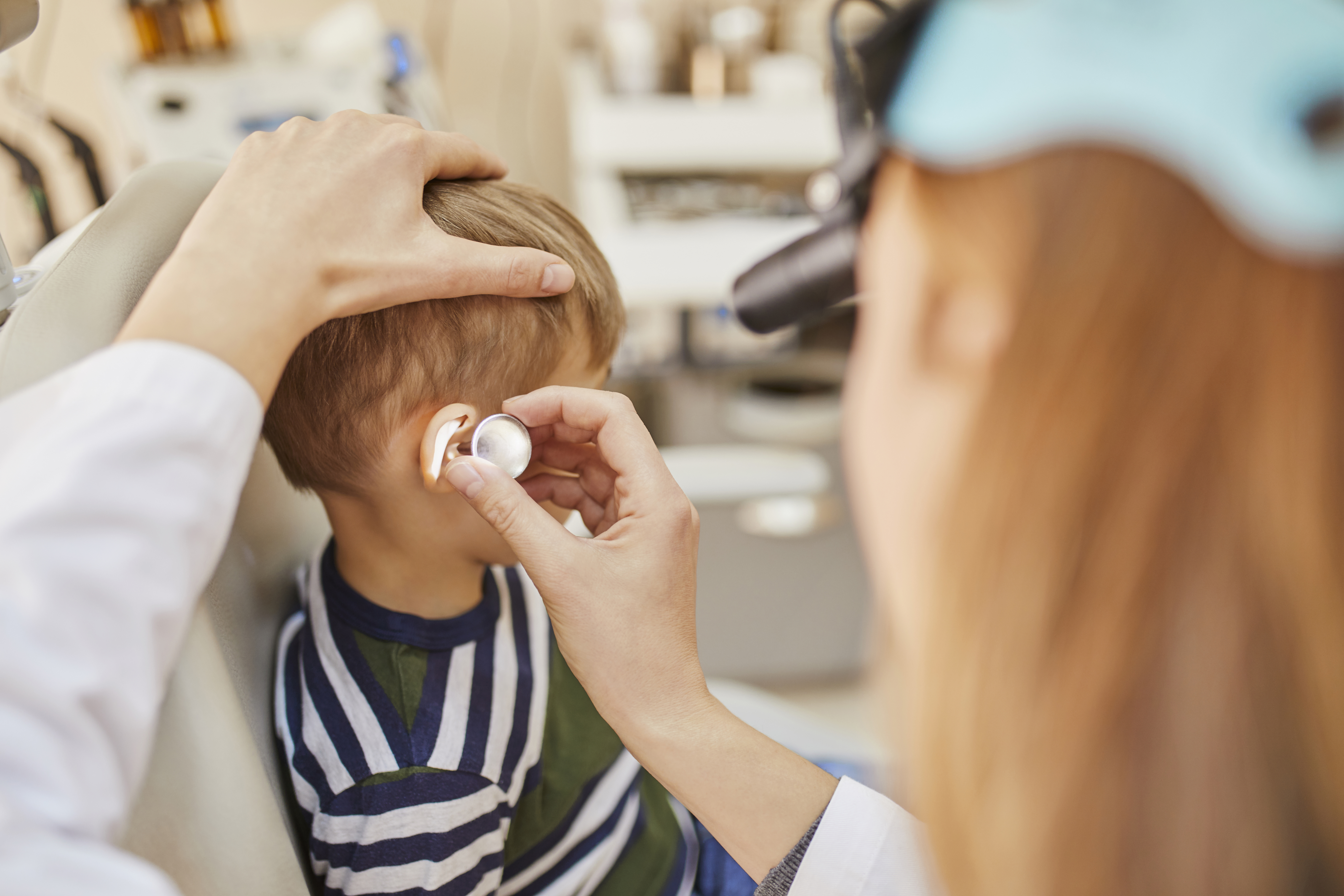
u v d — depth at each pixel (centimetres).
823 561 140
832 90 38
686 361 167
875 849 44
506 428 45
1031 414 25
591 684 46
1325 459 22
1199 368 23
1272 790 24
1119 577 24
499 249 44
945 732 28
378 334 47
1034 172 24
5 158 131
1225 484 23
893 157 30
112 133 149
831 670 141
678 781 46
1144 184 22
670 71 158
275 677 53
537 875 58
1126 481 24
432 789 48
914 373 29
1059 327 24
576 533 78
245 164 39
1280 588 23
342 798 48
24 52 141
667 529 47
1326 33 20
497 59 177
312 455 50
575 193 191
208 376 32
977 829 28
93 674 28
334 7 160
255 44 140
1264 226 21
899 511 31
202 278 34
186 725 39
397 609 54
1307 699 23
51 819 27
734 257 140
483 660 55
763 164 151
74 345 39
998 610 26
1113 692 25
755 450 128
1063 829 26
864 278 36
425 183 47
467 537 53
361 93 123
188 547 32
